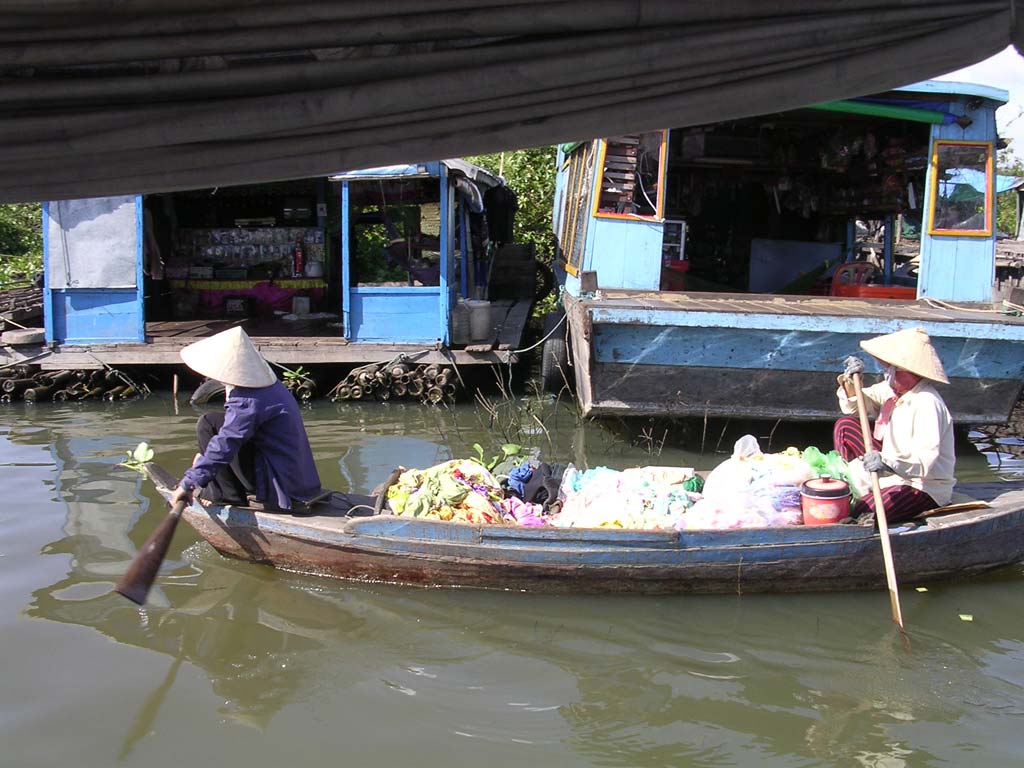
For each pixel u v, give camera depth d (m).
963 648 4.59
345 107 1.68
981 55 1.63
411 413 9.77
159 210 12.89
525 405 10.16
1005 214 27.53
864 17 1.60
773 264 12.25
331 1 1.62
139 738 3.74
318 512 5.54
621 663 4.41
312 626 4.74
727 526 5.25
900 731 3.84
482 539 5.05
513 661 4.42
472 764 3.61
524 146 1.73
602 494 5.50
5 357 10.46
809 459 5.70
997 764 3.60
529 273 16.95
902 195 10.44
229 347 5.25
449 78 1.66
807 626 4.83
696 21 1.64
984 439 8.78
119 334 10.77
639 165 8.97
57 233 10.59
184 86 1.68
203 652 4.44
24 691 4.06
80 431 8.73
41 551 5.61
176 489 5.47
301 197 13.37
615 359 7.79
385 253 11.56
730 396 7.94
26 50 1.64
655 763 3.62
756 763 3.62
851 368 5.53
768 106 1.68
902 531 5.12
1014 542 5.43
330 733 3.80
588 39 1.65
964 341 7.61
